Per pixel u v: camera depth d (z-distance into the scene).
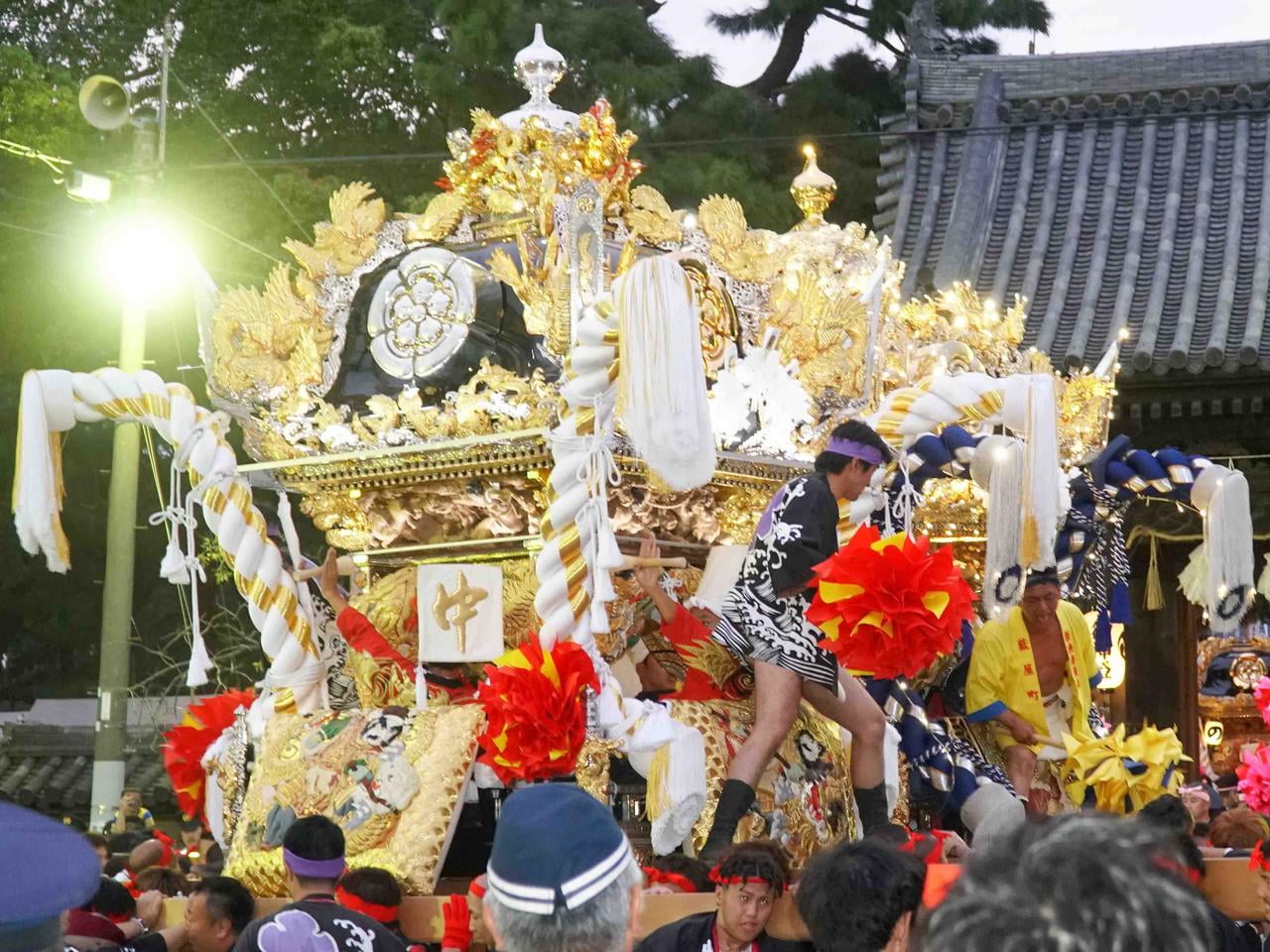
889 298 11.05
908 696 10.34
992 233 24.34
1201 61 26.41
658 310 7.84
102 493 31.42
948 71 27.48
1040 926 2.94
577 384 8.33
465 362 9.45
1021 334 11.98
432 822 8.66
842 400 9.97
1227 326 20.42
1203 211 23.34
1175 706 20.30
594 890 4.47
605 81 29.59
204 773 10.48
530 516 9.22
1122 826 3.12
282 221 29.31
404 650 9.70
